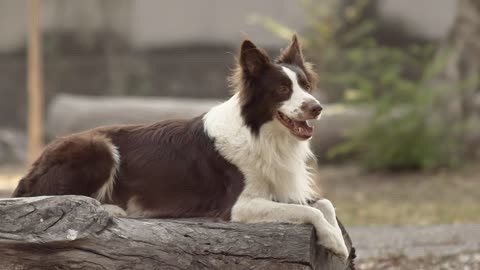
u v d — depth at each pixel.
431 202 13.61
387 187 15.22
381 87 17.06
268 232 5.57
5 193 14.55
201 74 23.44
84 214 5.44
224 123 6.38
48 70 23.78
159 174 6.44
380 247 10.01
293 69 6.38
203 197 6.35
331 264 5.99
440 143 16.34
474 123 16.38
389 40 21.95
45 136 20.20
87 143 6.43
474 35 17.61
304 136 6.16
